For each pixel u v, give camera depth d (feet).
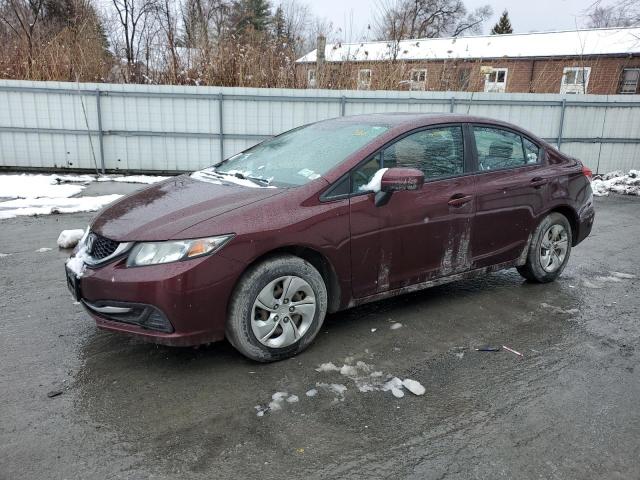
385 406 9.58
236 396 9.80
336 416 9.23
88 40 45.32
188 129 39.17
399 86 44.50
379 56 46.21
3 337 12.00
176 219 10.38
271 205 10.79
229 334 10.57
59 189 32.14
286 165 12.85
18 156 38.70
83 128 38.50
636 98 41.83
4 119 37.86
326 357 11.41
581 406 9.68
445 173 13.50
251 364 10.98
